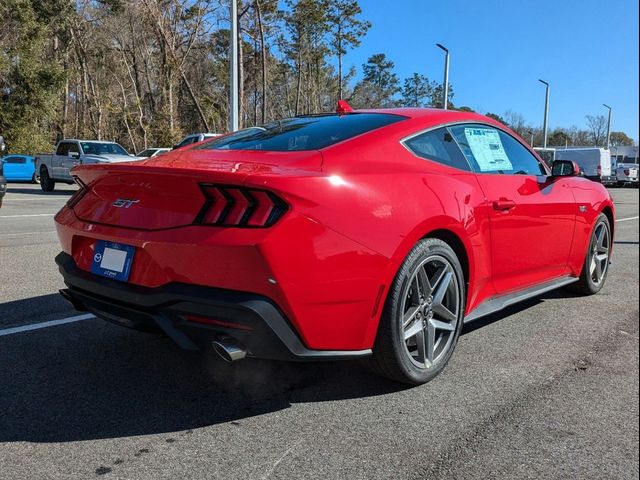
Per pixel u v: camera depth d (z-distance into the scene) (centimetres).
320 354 270
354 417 282
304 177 259
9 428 266
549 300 514
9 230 925
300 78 6016
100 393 306
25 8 3472
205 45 4719
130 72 5012
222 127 5269
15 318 434
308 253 253
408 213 291
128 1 4072
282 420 278
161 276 266
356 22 5750
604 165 3198
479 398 304
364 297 274
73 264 318
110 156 1908
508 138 419
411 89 8369
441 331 329
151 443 255
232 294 250
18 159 2495
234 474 230
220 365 348
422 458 244
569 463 240
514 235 376
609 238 539
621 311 476
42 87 3541
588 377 332
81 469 233
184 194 265
